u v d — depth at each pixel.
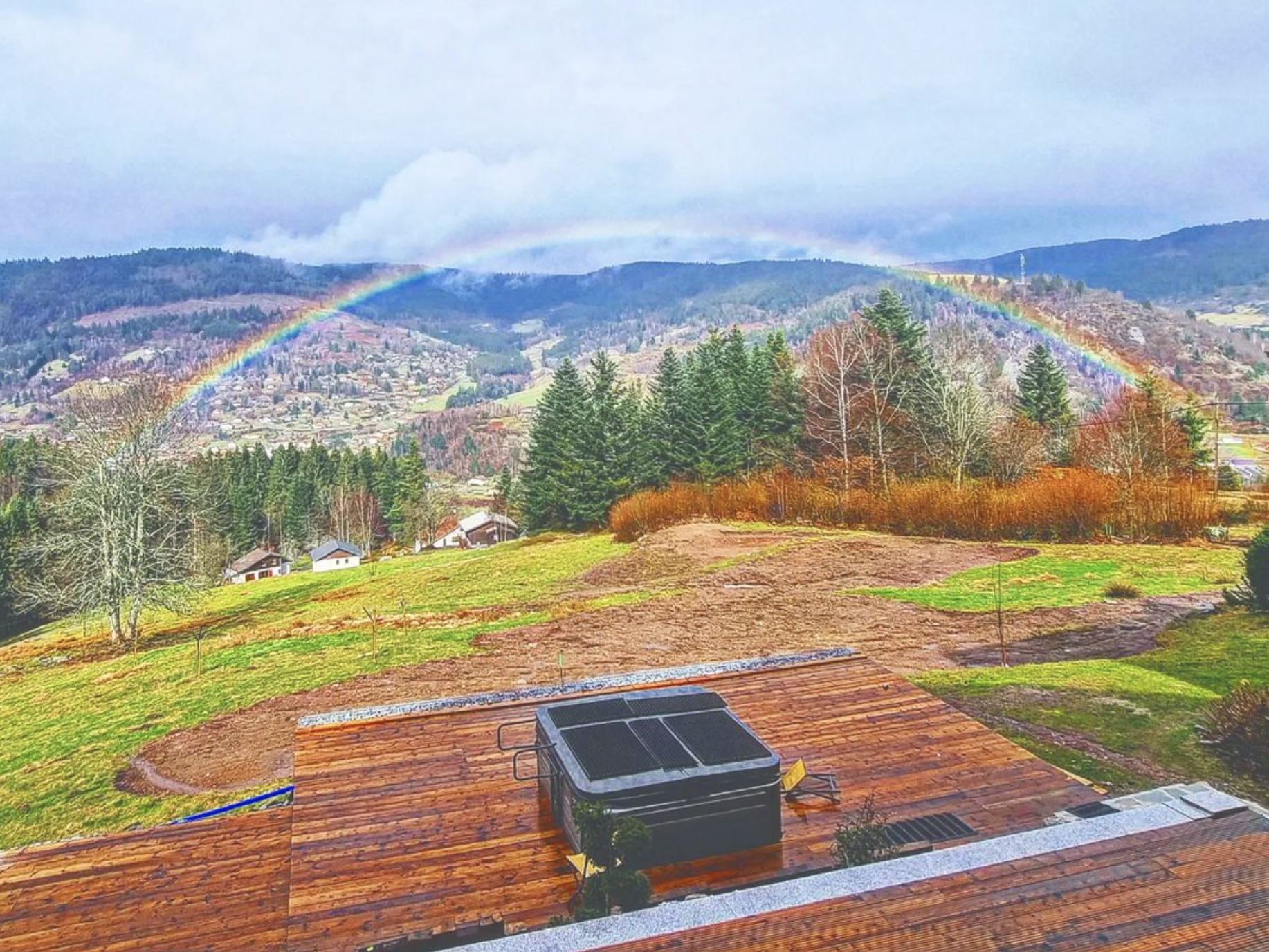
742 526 29.42
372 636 17.36
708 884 4.68
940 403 34.56
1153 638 13.78
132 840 6.28
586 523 42.09
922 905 3.69
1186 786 5.40
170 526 27.44
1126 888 3.79
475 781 6.32
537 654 14.60
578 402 43.47
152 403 26.06
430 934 4.24
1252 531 24.97
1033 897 3.73
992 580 19.03
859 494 29.47
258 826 6.48
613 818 4.50
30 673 21.25
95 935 5.01
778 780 5.08
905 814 5.57
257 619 25.94
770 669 8.95
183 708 13.54
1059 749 8.87
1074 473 26.73
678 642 14.95
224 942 4.87
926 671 12.33
